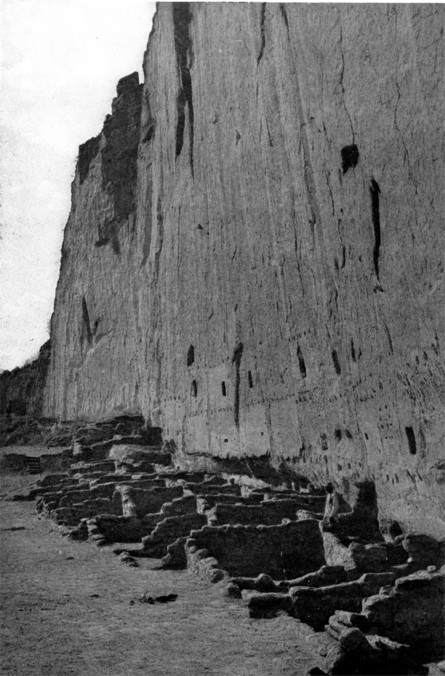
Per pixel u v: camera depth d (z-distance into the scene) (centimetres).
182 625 840
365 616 814
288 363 1631
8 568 1212
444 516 1080
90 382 4266
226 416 2067
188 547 1209
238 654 730
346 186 1260
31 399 5478
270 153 1662
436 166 971
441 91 939
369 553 1083
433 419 1074
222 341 2100
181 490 1795
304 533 1279
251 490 1720
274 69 1609
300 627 815
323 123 1327
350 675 706
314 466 1534
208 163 2244
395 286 1129
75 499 1950
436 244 999
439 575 877
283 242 1614
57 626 837
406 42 1012
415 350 1092
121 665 696
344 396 1369
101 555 1336
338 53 1245
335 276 1352
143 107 3916
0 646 760
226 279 2053
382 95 1097
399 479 1192
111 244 4244
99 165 4559
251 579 1030
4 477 3144
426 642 846
